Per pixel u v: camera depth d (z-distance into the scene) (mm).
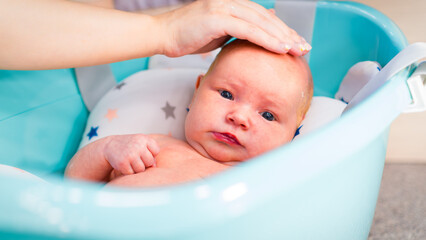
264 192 343
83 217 324
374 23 860
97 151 734
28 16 650
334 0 951
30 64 683
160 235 323
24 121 837
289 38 750
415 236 950
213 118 773
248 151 769
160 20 780
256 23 732
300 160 369
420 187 1112
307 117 861
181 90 975
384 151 670
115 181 695
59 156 907
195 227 325
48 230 329
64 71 939
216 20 721
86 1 876
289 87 784
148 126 932
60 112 917
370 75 810
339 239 586
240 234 390
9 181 349
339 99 934
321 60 989
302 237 478
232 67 781
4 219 332
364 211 647
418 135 1164
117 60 761
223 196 331
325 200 482
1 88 805
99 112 947
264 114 787
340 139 406
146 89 971
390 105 497
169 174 706
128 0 1023
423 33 1074
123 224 322
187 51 776
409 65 582
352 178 525
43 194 336
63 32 684
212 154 792
